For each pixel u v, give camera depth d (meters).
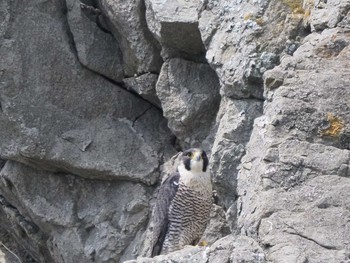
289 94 11.95
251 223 10.70
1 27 16.66
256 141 11.95
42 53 16.69
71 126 16.64
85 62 16.67
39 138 16.50
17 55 16.59
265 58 13.69
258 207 10.82
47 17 16.80
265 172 11.12
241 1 14.20
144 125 16.78
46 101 16.64
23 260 18.44
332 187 10.88
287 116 11.74
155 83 16.33
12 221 17.81
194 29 14.91
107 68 16.73
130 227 16.45
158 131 16.77
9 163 17.03
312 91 11.96
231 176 13.95
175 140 16.64
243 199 11.91
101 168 16.47
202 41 14.66
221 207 15.12
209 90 15.39
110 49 16.80
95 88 16.78
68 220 16.80
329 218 10.52
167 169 16.41
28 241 17.95
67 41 16.77
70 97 16.72
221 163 13.95
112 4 16.16
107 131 16.66
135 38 16.16
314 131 11.69
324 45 12.71
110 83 16.84
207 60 14.40
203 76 15.48
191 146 15.51
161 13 15.04
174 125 15.61
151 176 16.42
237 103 13.95
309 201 10.77
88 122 16.70
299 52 12.79
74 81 16.72
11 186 17.22
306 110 11.77
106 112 16.78
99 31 16.83
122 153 16.55
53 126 16.59
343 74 12.17
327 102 11.84
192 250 10.38
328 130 11.66
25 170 16.97
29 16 16.73
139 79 16.38
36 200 16.95
